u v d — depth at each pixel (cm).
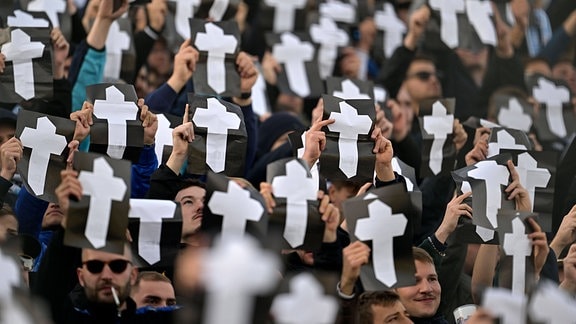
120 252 1412
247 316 1241
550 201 1650
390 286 1438
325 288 1262
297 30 2391
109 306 1448
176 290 1481
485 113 2238
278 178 1470
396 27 2512
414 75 2202
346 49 2327
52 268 1445
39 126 1571
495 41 2234
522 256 1535
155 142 1702
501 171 1616
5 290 1220
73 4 2131
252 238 1406
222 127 1612
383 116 1920
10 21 1839
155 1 2145
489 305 1392
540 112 2136
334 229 1474
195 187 1576
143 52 2123
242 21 2456
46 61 1708
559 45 2431
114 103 1611
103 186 1413
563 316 1384
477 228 1609
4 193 1555
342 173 1591
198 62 1795
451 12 2236
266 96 2228
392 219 1446
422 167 1834
